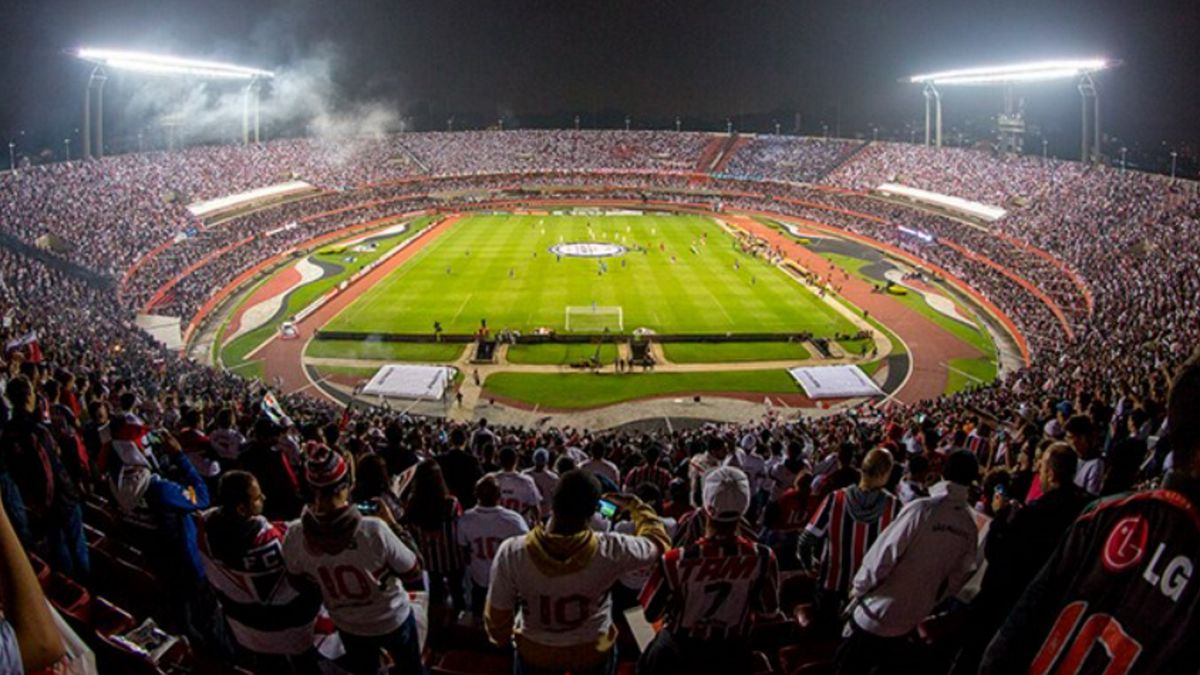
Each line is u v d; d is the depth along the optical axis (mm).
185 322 65812
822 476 13961
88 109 93875
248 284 83250
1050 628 3760
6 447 9844
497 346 62250
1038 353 57062
